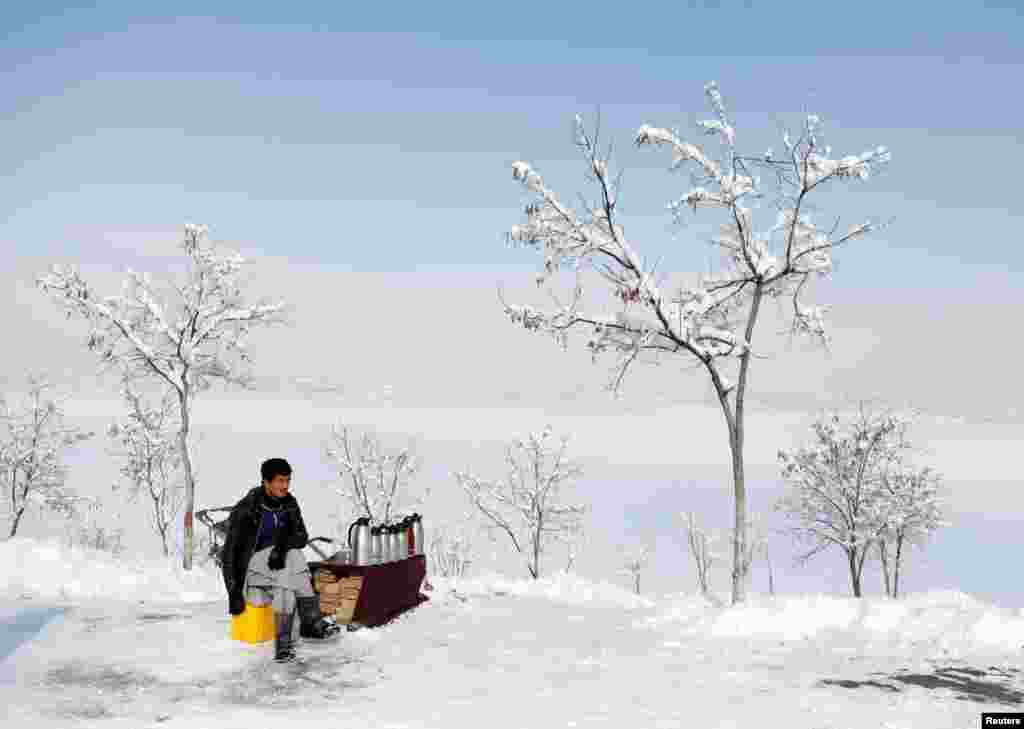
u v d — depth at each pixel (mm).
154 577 10445
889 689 5551
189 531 21609
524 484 39188
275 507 6664
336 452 38438
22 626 7309
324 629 6875
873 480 31703
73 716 4742
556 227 11992
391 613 8148
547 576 11484
